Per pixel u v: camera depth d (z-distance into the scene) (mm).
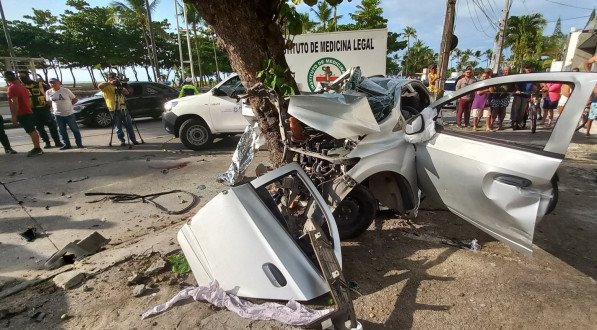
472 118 5387
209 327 2248
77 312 2629
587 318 2322
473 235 3529
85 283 2969
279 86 3406
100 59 32250
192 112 7457
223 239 2492
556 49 38156
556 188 2805
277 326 2152
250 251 2365
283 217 2783
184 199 4875
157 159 7066
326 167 3414
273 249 2328
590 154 6355
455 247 3303
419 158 3348
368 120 3123
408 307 2523
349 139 3199
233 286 2350
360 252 3309
